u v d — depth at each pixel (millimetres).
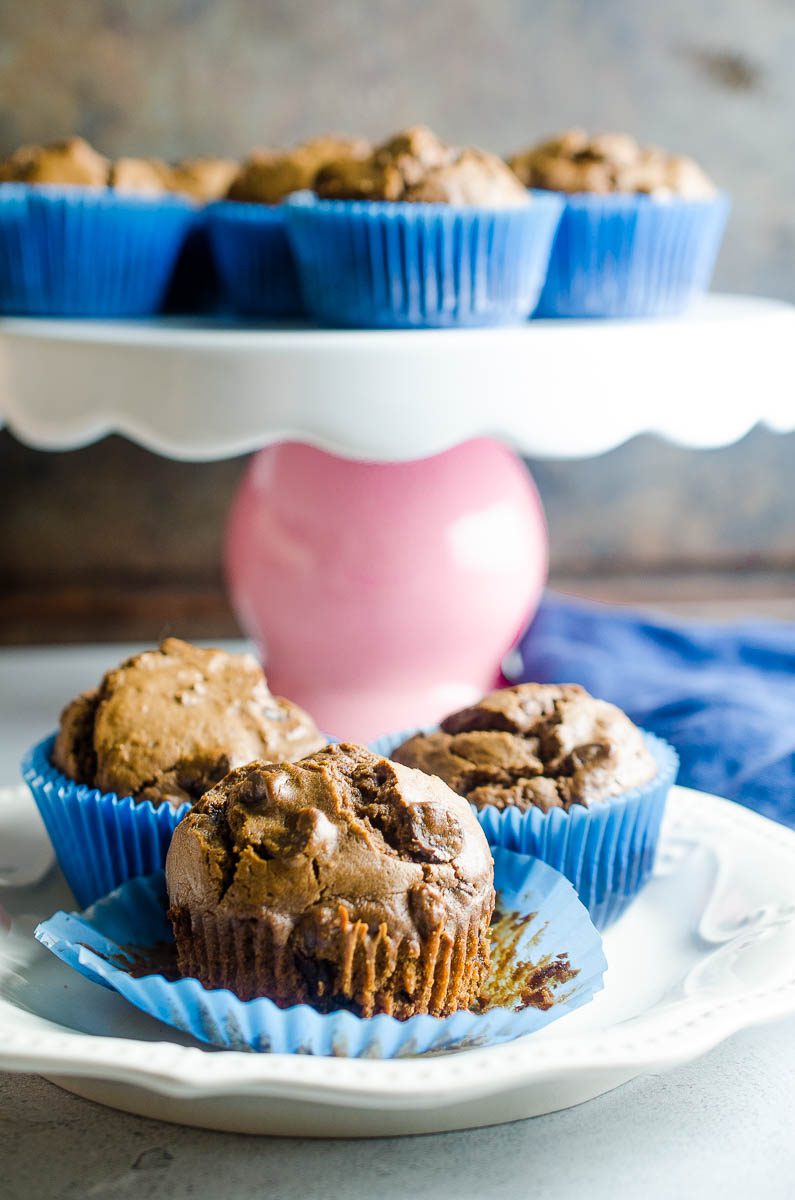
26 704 742
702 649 732
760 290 837
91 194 642
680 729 641
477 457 685
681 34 804
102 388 593
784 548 866
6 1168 488
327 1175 487
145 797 543
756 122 817
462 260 607
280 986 497
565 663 706
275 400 577
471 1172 488
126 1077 468
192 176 727
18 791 602
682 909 556
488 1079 468
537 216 612
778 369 626
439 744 558
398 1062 471
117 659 801
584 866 547
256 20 780
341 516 665
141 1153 493
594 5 797
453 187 608
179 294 707
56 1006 514
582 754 549
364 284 611
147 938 533
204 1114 492
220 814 508
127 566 823
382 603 667
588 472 845
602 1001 523
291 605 673
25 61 772
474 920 503
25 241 646
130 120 784
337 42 788
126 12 772
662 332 599
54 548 817
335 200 618
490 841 545
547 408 584
